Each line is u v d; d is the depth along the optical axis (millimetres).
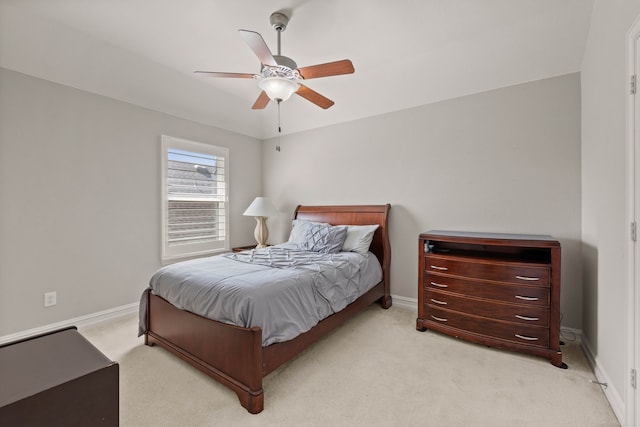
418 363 2143
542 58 2484
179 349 2104
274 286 1938
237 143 4281
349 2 2053
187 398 1750
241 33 1603
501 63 2623
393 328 2766
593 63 2105
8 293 2344
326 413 1631
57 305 2596
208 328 1891
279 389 1844
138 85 2998
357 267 2799
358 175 3713
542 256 2543
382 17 2219
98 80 2754
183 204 3578
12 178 2350
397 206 3412
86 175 2762
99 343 2430
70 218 2666
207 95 3539
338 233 3232
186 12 2156
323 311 2250
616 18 1670
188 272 2242
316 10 2133
